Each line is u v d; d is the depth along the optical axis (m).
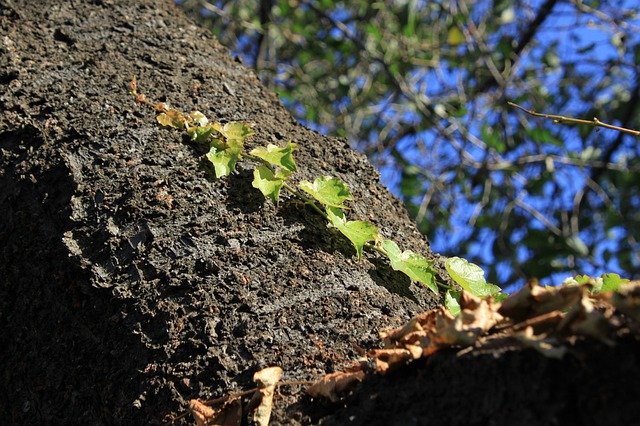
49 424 0.88
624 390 0.68
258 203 0.92
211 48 1.12
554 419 0.68
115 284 0.86
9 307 0.92
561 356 0.68
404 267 0.90
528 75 2.36
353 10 2.51
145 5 1.13
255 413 0.77
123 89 1.00
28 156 0.94
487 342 0.72
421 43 2.36
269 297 0.85
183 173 0.93
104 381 0.84
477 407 0.70
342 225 0.90
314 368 0.81
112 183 0.91
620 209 2.40
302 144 1.02
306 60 2.41
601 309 0.73
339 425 0.74
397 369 0.75
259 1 2.51
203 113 1.00
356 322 0.84
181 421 0.79
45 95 0.99
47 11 1.08
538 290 0.73
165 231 0.88
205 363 0.81
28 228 0.92
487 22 2.46
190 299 0.84
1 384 0.92
